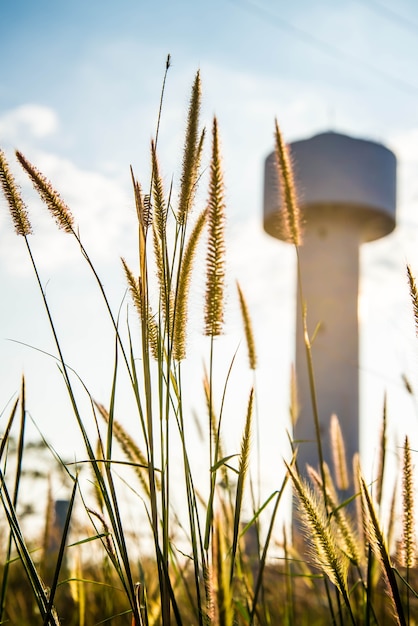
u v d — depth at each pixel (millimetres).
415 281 1933
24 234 2162
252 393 2049
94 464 2037
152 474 1949
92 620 3166
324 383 26031
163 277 2201
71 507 1989
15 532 1934
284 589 3268
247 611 2373
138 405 2055
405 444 2305
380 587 2859
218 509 1355
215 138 2303
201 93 2250
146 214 2160
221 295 2289
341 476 3049
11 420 2139
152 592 2836
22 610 3658
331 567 1960
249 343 3008
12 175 2188
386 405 2586
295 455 2305
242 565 2777
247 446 2029
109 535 2150
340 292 27516
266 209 24953
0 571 3680
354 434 25359
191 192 2215
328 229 27859
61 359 2111
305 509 1990
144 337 2031
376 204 27281
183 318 2244
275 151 2969
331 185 26953
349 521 2465
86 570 3498
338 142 27297
